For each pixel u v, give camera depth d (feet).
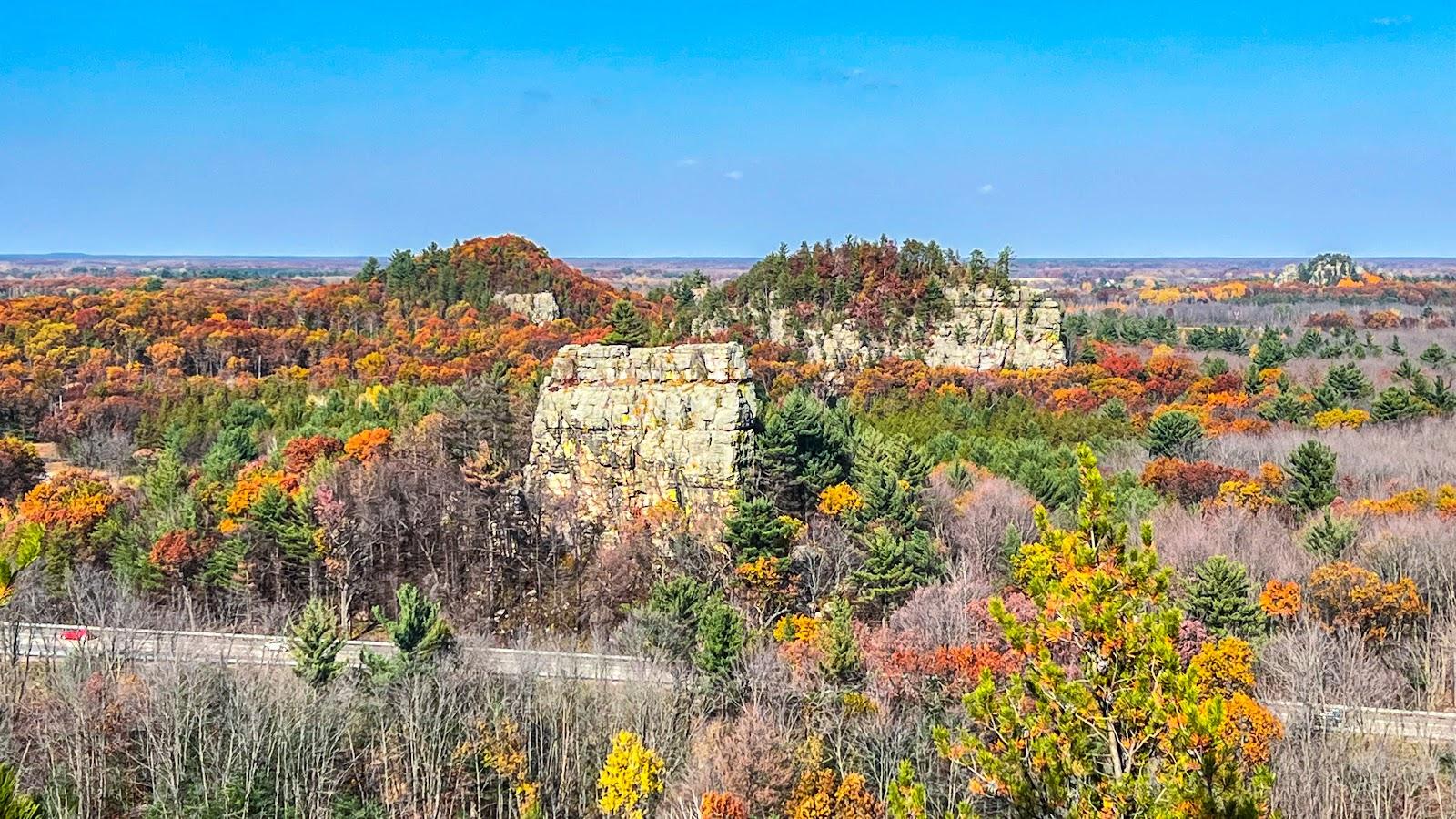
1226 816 92.79
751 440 344.49
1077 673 135.95
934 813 188.65
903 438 370.53
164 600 311.27
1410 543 302.86
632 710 232.73
